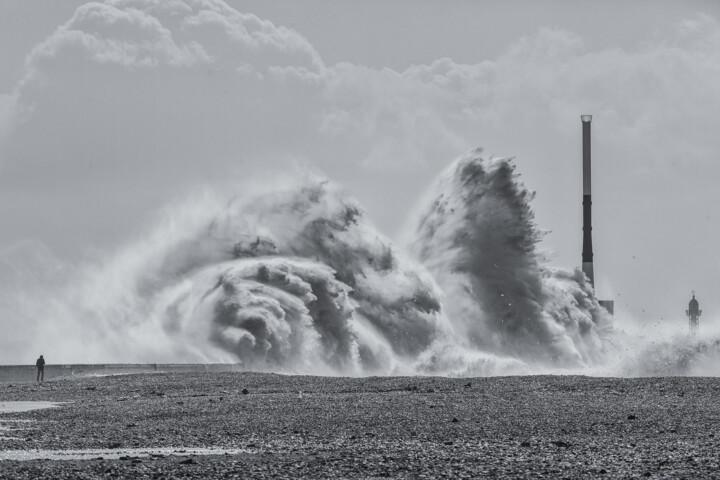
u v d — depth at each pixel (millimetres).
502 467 99750
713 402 165500
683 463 101688
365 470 98375
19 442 122750
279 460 104875
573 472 96375
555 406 160375
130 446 118875
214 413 154250
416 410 155500
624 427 133875
